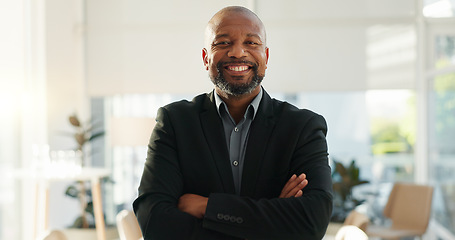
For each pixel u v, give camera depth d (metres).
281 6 5.62
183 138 1.22
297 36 5.57
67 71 5.67
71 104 5.71
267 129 1.21
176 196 1.21
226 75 1.16
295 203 1.15
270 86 5.60
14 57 4.91
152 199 1.20
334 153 5.51
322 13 5.56
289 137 1.20
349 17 5.52
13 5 4.91
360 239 1.98
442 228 4.70
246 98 1.21
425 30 5.28
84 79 5.90
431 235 5.00
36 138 5.28
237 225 1.13
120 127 4.63
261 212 1.13
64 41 5.66
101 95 5.87
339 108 5.56
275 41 5.61
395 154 5.41
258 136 1.20
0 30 4.62
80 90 5.88
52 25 5.50
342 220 4.77
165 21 5.83
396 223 4.60
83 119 5.85
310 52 5.56
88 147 5.84
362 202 4.92
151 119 4.66
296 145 1.20
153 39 5.82
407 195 4.59
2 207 4.58
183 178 1.22
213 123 1.22
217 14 1.18
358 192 5.16
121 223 2.66
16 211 4.86
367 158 5.46
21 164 4.99
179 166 1.22
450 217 4.44
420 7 5.33
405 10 5.43
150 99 5.94
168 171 1.21
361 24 5.49
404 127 5.44
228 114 1.22
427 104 5.21
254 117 1.21
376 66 5.46
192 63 5.79
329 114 5.57
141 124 4.61
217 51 1.16
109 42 5.86
